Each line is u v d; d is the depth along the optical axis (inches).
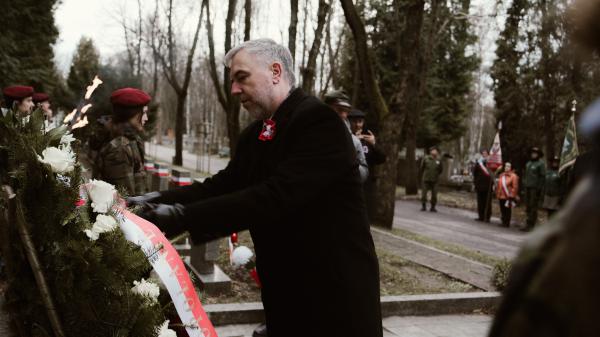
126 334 76.7
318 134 85.2
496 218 685.3
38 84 745.6
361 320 84.4
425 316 220.1
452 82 1051.3
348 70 1019.3
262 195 81.2
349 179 87.0
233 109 626.5
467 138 1859.0
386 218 455.5
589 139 33.9
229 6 573.0
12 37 716.0
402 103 469.7
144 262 79.4
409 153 916.6
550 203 530.6
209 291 210.5
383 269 268.7
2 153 81.7
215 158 1781.5
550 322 30.8
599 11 32.8
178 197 97.0
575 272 30.0
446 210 738.2
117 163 165.9
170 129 3006.9
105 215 79.7
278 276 88.4
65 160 77.3
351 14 468.8
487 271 281.3
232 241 247.0
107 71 856.3
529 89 799.1
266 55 90.7
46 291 75.0
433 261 301.6
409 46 480.4
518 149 848.3
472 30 1039.0
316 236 85.3
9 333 79.7
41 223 76.1
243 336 182.4
